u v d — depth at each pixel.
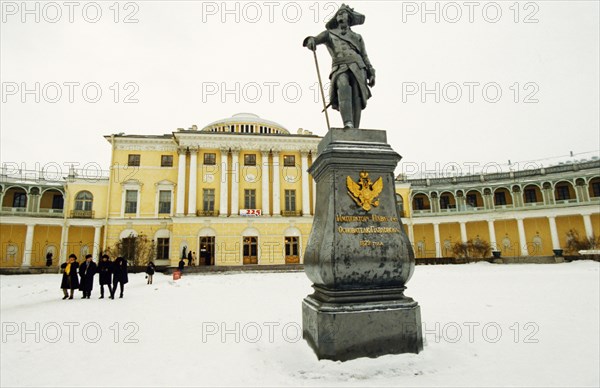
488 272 21.88
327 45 5.76
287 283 16.98
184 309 8.77
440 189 42.75
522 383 3.40
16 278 24.78
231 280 19.62
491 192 41.22
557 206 37.66
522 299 9.27
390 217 4.68
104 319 7.47
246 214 33.75
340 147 4.71
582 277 15.41
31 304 10.52
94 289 15.68
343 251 4.36
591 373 3.64
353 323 4.10
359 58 5.54
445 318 6.71
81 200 35.47
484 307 8.06
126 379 3.78
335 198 4.59
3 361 4.56
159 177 35.28
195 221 32.81
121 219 34.00
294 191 35.75
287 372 3.79
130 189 34.78
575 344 4.75
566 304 8.12
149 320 7.25
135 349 5.02
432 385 3.37
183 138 34.25
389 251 4.51
